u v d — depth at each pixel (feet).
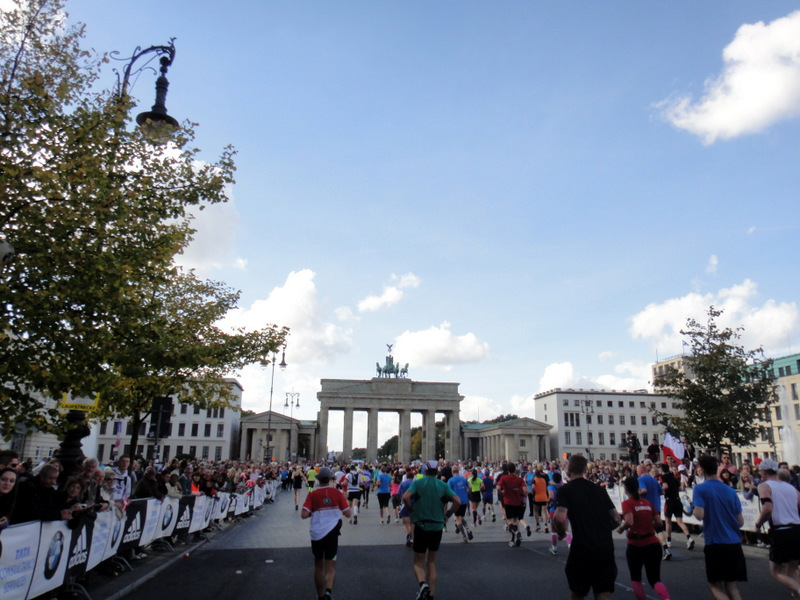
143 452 311.47
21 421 34.27
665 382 90.07
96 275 34.12
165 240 39.37
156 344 41.78
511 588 34.27
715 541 25.57
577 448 354.95
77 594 29.96
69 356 35.45
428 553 30.55
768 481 29.81
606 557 22.03
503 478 54.80
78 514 29.07
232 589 33.83
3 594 23.45
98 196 34.12
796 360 279.49
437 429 510.99
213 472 66.74
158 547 47.14
